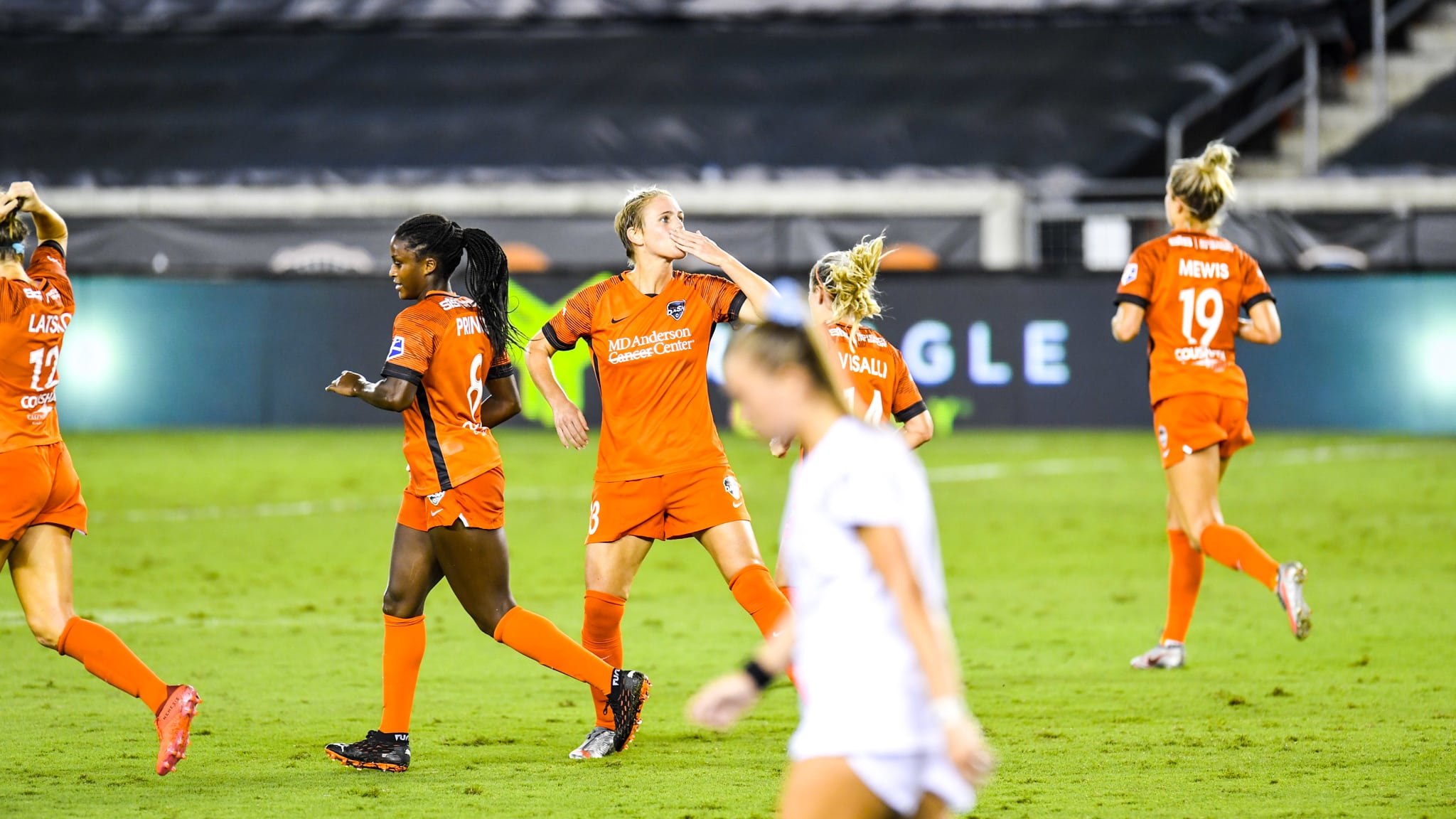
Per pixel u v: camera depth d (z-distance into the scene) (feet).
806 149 329.11
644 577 131.13
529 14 357.20
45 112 346.74
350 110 344.90
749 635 103.60
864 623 38.58
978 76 340.39
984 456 230.07
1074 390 257.75
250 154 335.67
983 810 59.06
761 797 61.67
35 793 62.08
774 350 39.88
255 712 79.00
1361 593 118.01
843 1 352.69
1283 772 65.00
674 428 70.54
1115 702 80.69
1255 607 113.09
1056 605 115.44
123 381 269.03
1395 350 253.03
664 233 69.46
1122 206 288.10
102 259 290.97
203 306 270.26
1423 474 203.21
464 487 65.82
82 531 65.77
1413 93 335.47
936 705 36.37
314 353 271.08
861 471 38.42
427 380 66.13
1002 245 288.71
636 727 69.31
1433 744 70.18
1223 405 88.99
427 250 66.74
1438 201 297.33
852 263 76.64
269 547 145.89
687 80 346.33
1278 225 275.18
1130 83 333.42
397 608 67.00
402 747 66.74
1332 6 332.80
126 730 74.38
